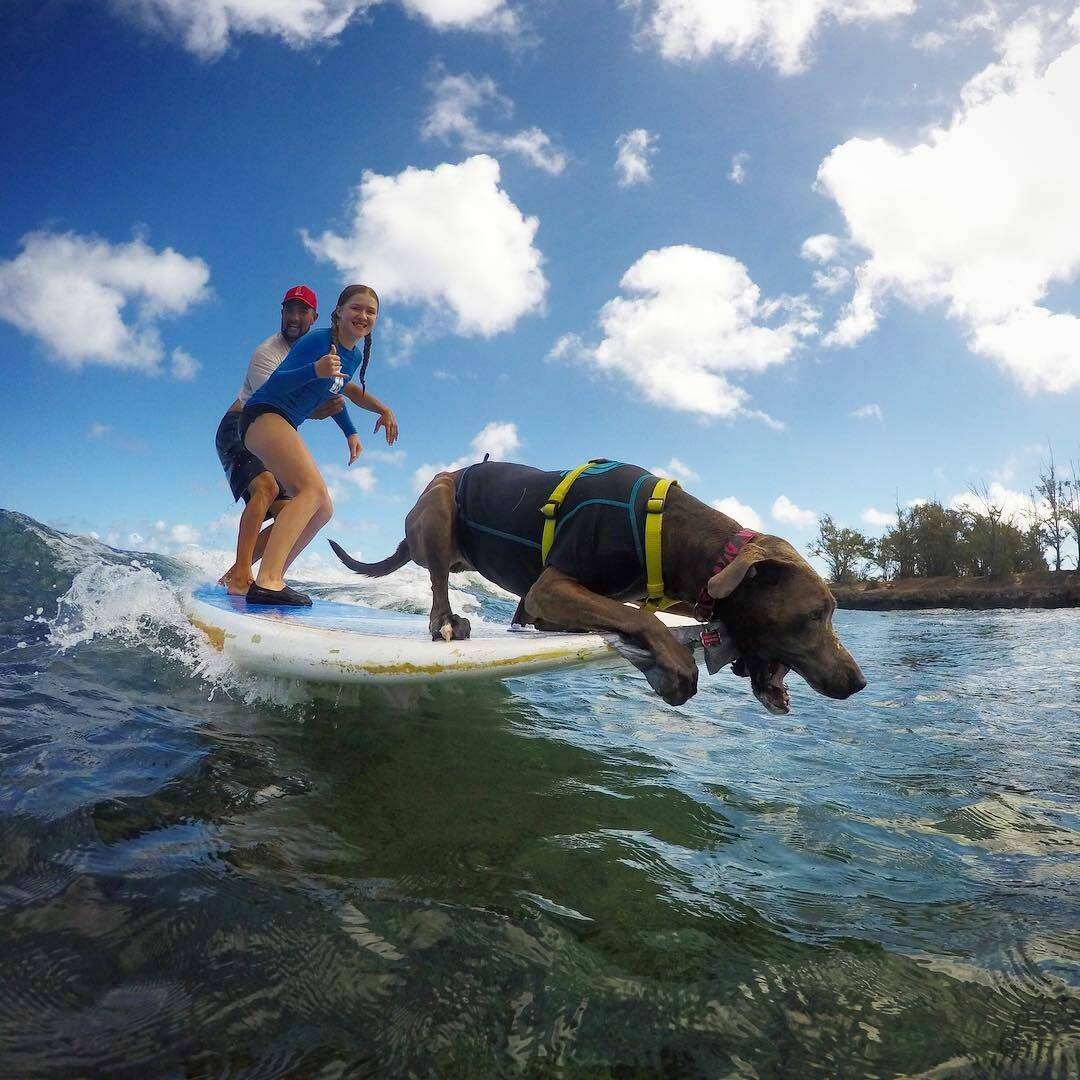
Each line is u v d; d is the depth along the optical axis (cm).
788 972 163
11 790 226
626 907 187
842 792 294
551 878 200
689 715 426
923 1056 138
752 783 301
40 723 295
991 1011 152
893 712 458
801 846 238
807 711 457
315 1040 134
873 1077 132
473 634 392
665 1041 139
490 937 168
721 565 293
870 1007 152
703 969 162
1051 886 213
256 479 545
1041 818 269
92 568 620
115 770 252
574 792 271
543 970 158
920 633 1080
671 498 313
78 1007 138
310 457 493
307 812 233
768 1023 146
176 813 223
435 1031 138
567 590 308
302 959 156
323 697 380
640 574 313
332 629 389
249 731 312
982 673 637
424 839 220
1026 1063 136
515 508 341
